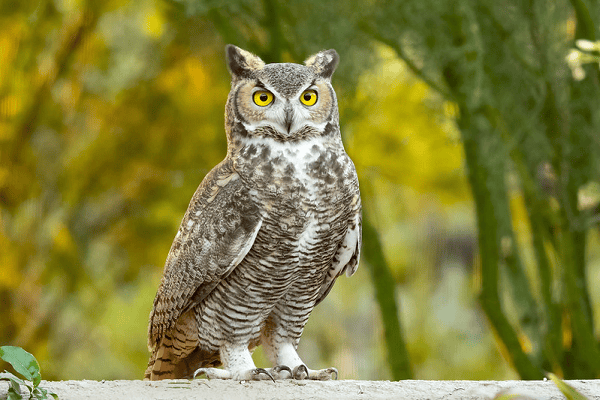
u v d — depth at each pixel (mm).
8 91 14828
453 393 5637
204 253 6758
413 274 28312
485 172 10117
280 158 6605
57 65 15000
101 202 17578
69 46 14945
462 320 26609
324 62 7059
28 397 5113
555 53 9711
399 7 10148
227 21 10633
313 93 6781
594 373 9367
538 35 9758
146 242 17750
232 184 6727
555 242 10102
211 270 6742
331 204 6688
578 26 9336
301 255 6797
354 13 10344
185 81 16078
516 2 9898
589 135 9531
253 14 10766
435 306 27078
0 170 14961
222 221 6676
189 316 7344
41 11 14555
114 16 16234
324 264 7133
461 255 28906
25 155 15438
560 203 9688
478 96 9383
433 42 10453
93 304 18625
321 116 6770
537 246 10305
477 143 10180
